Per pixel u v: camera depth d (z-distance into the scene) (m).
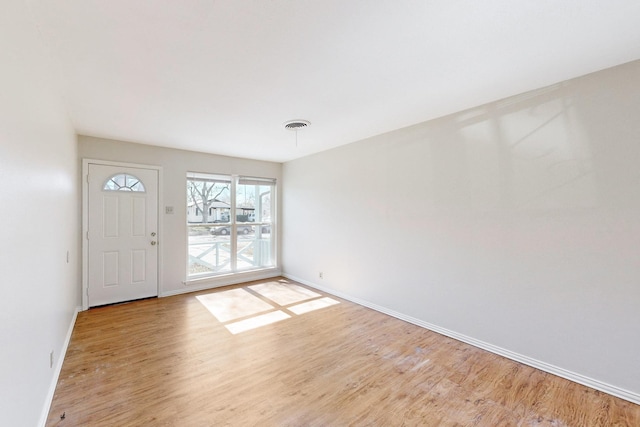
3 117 1.10
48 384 1.86
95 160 3.67
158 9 1.43
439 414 1.84
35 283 1.55
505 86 2.32
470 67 2.03
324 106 2.71
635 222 1.94
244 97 2.49
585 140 2.13
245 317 3.43
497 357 2.55
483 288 2.69
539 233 2.35
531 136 2.39
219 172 4.75
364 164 3.84
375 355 2.57
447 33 1.65
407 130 3.32
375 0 1.38
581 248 2.15
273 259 5.48
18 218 1.28
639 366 1.92
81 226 3.58
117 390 2.04
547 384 2.15
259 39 1.69
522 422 1.77
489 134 2.64
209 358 2.49
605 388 2.05
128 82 2.20
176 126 3.26
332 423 1.75
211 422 1.75
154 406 1.88
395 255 3.47
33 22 1.47
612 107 2.02
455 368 2.37
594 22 1.56
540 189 2.34
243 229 5.12
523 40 1.72
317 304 3.92
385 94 2.46
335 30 1.61
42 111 1.69
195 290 4.50
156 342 2.77
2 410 1.10
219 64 1.96
